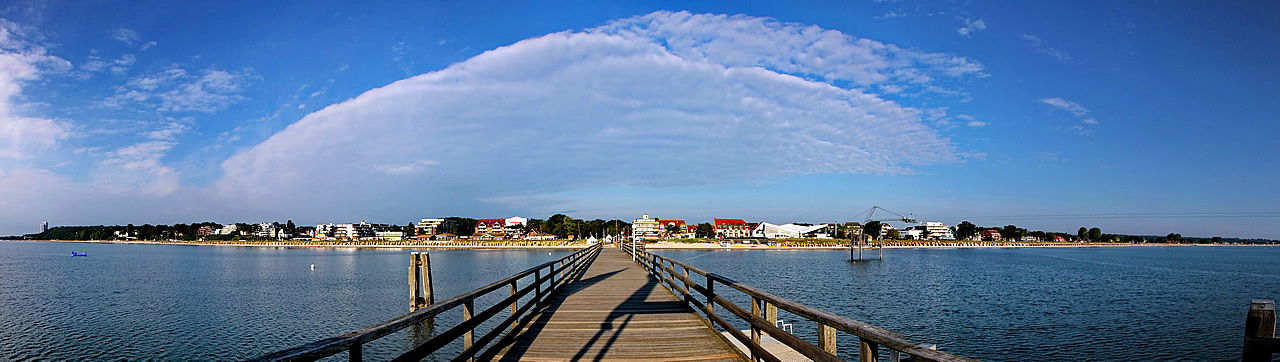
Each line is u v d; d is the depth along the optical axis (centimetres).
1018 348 1942
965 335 2128
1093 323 2372
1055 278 4644
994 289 3681
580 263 2273
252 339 2014
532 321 997
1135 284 4162
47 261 7044
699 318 1030
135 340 2000
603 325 961
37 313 2558
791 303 507
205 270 5219
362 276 4453
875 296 3241
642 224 12838
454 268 5641
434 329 2072
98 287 3653
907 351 310
